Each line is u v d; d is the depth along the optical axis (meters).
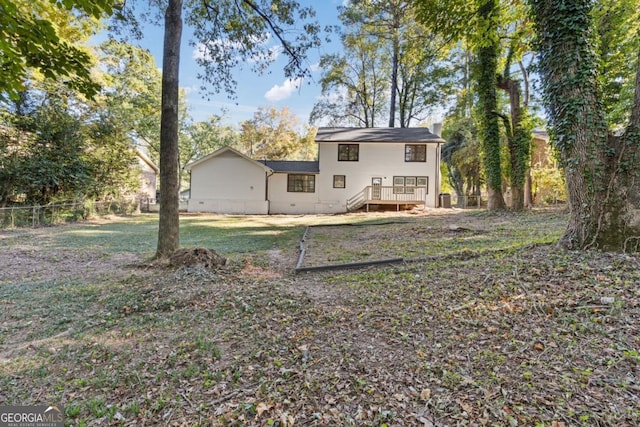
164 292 4.32
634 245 3.86
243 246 8.41
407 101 25.45
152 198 25.59
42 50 2.86
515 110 13.09
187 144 28.78
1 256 6.91
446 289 3.81
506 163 14.08
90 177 15.52
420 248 6.72
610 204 4.06
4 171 12.08
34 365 2.65
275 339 2.90
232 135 34.44
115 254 7.28
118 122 17.31
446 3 7.39
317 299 3.99
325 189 20.41
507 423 1.69
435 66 20.78
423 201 19.42
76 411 2.06
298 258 6.77
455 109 23.22
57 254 7.21
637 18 9.95
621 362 2.10
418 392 2.04
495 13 7.66
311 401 2.03
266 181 20.34
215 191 20.31
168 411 2.02
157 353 2.79
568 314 2.79
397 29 17.64
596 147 4.18
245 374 2.38
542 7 4.69
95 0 2.83
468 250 5.62
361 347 2.69
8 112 12.35
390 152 19.98
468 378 2.12
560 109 4.47
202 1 8.05
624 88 10.37
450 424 1.74
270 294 4.17
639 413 1.68
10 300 4.20
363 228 11.44
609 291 3.02
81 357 2.76
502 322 2.84
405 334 2.85
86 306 3.98
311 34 8.51
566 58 4.38
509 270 4.01
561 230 7.15
